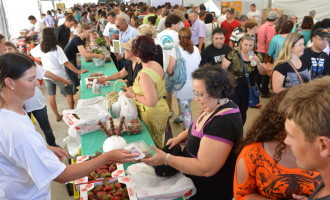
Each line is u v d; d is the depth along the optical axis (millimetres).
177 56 3158
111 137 1900
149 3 13539
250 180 1156
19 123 1146
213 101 1473
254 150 1140
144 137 2121
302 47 2395
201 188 1586
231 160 1479
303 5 8094
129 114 2270
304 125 604
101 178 1542
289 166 1070
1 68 1132
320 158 613
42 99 2984
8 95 1171
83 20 11438
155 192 1429
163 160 1494
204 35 5754
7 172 1204
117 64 5445
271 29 4859
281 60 2498
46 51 3889
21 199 1276
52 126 4176
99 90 3104
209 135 1397
